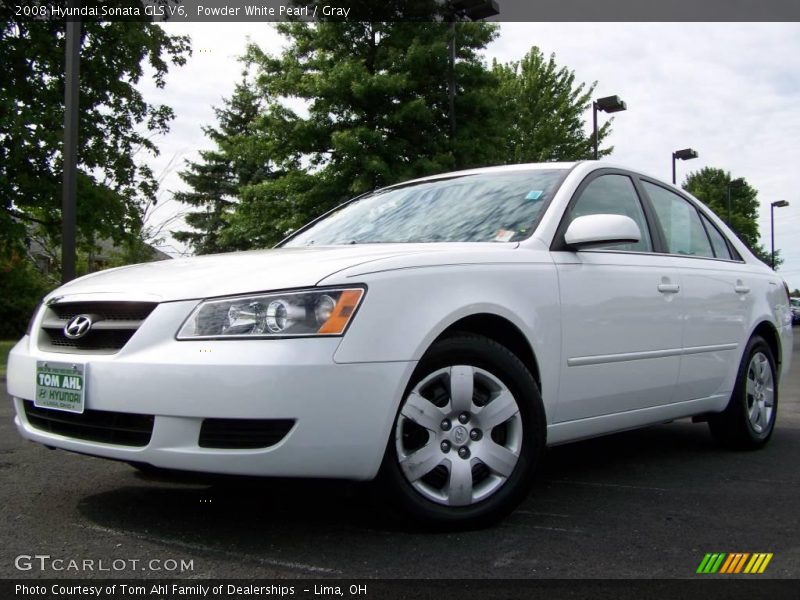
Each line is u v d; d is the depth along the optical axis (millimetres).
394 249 3168
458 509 2959
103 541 2830
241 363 2596
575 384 3510
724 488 3838
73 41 11508
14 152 16656
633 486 3871
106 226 18250
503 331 3291
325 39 17578
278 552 2719
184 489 3613
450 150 17391
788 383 9664
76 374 2869
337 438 2643
